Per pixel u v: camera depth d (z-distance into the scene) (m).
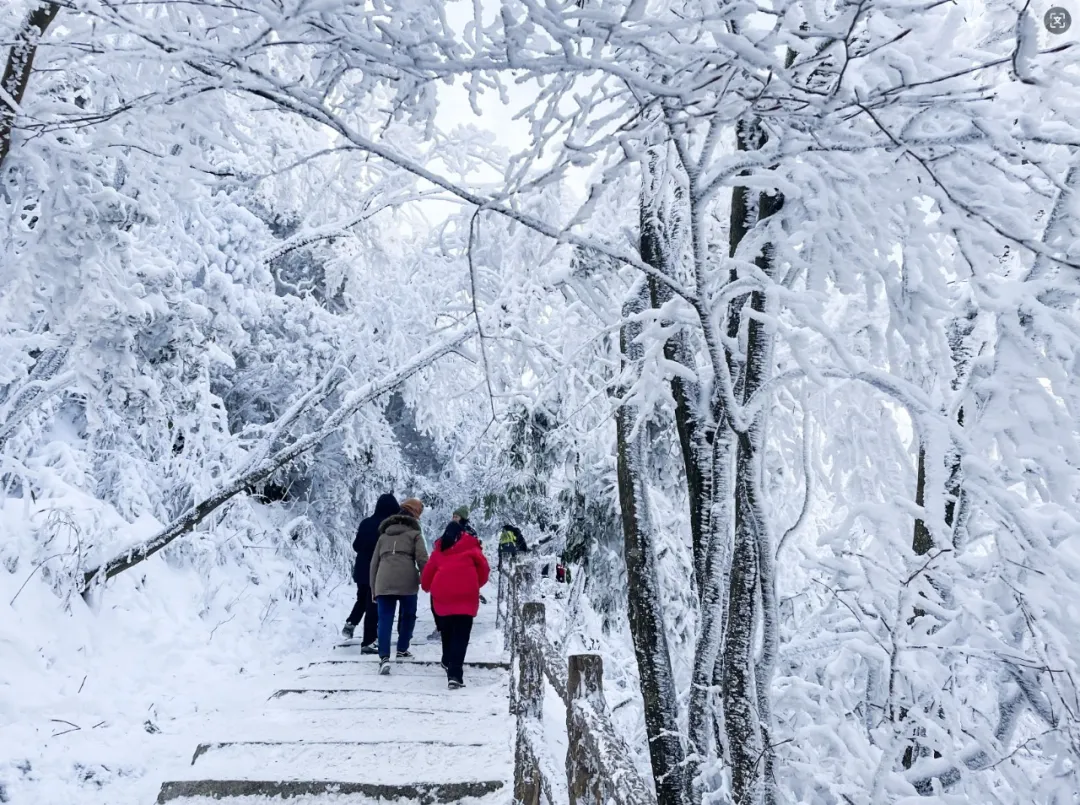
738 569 2.99
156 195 4.19
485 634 9.64
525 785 3.60
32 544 5.75
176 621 6.98
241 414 11.21
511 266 5.66
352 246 8.38
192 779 4.05
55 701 4.84
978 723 3.41
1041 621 2.63
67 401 8.59
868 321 3.01
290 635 8.48
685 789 3.29
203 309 6.72
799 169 2.60
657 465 6.43
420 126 6.08
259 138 7.84
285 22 1.88
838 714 3.52
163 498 8.67
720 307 2.64
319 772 4.23
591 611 7.96
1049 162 2.70
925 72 2.33
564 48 1.88
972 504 3.28
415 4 1.92
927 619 3.31
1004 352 2.62
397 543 7.30
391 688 6.35
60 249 3.91
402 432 14.68
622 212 5.15
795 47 2.07
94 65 3.54
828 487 4.52
